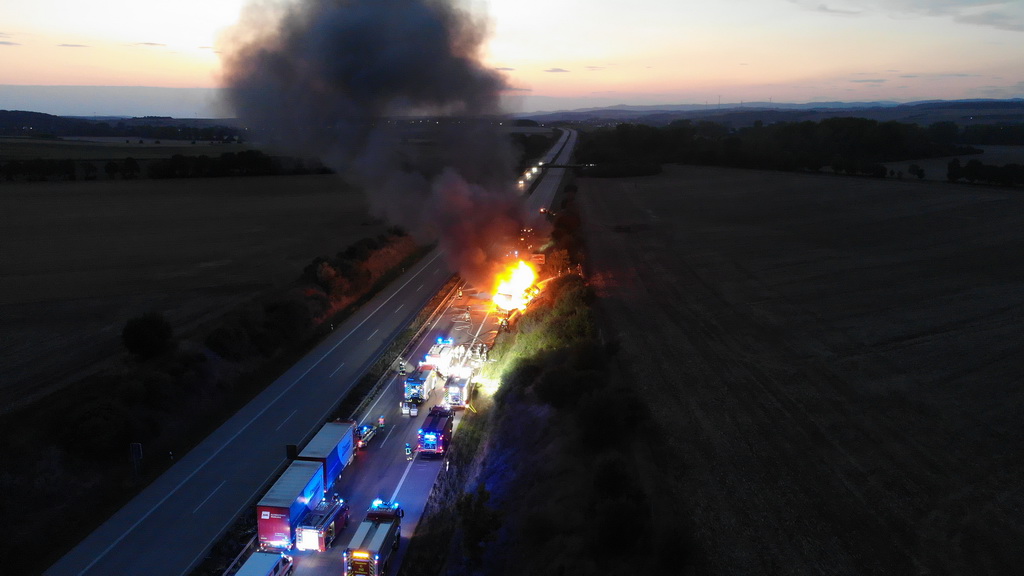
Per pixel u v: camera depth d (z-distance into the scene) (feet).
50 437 103.40
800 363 137.49
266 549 87.04
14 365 133.18
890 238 269.23
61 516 92.38
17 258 231.30
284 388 136.36
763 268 223.51
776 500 88.48
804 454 100.78
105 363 134.21
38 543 87.40
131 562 84.69
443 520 93.91
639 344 148.46
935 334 154.51
